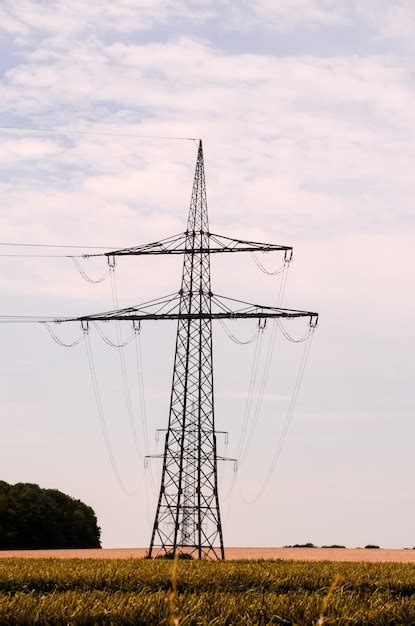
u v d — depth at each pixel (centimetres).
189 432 9862
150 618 3475
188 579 5622
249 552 17288
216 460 9862
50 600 3884
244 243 9706
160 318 9769
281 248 9594
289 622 3731
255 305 9456
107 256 9838
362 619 3675
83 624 3469
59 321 9794
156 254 9819
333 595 4272
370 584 5684
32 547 19975
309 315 9350
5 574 5744
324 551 18488
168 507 9806
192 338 9906
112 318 9712
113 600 3894
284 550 19250
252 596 4459
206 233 9819
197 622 3434
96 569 6275
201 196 10044
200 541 9719
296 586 5566
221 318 9706
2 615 3469
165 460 9881
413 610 3903
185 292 9781
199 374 9900
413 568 7550
